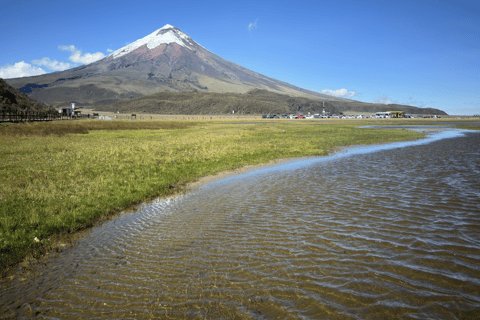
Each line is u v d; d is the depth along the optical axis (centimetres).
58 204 951
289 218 827
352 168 1684
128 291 484
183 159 1981
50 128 4341
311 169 1688
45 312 441
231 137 3728
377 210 880
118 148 2450
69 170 1527
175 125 6500
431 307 409
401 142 3347
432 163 1808
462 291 446
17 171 1466
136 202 1066
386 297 436
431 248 600
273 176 1509
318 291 458
